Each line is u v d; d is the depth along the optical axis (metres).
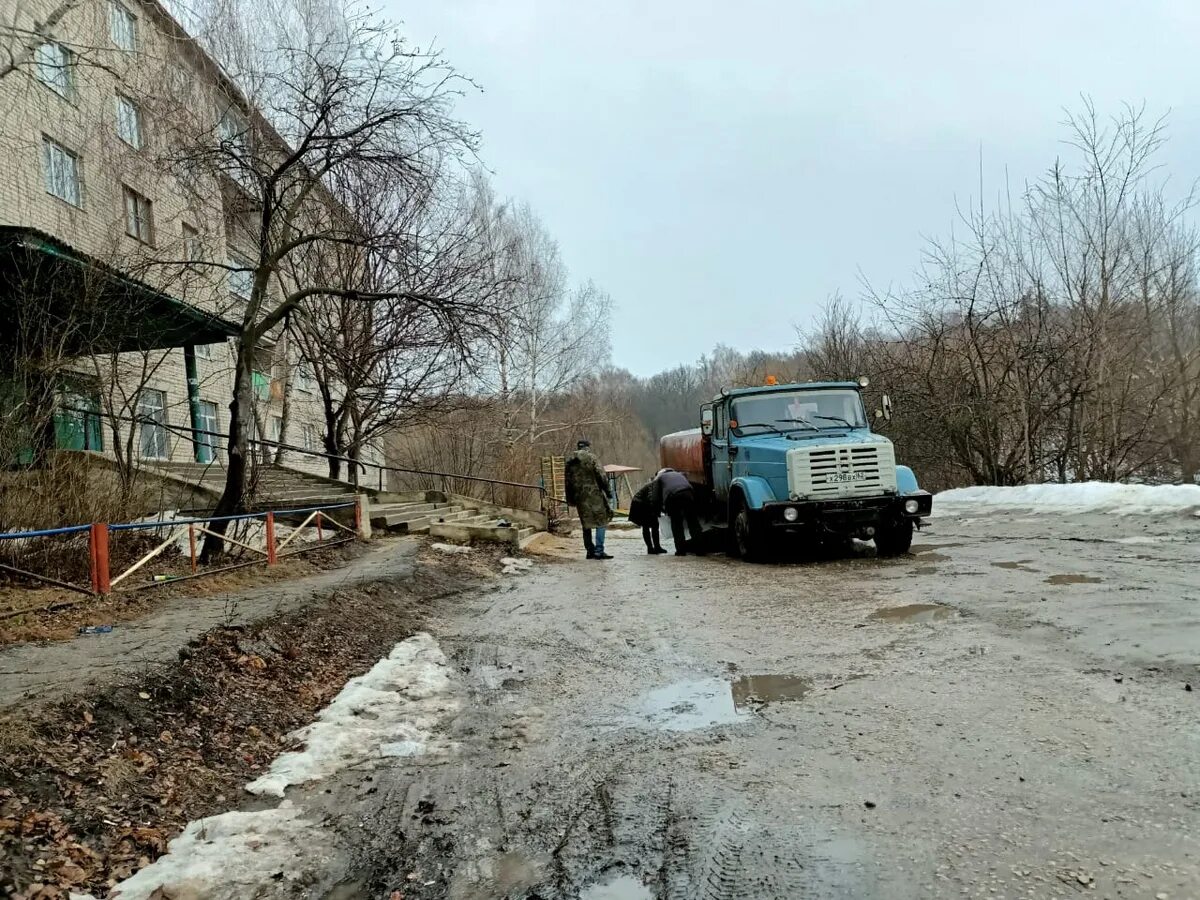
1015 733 3.76
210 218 14.20
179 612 6.78
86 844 3.19
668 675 5.57
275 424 26.55
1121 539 9.85
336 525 11.98
